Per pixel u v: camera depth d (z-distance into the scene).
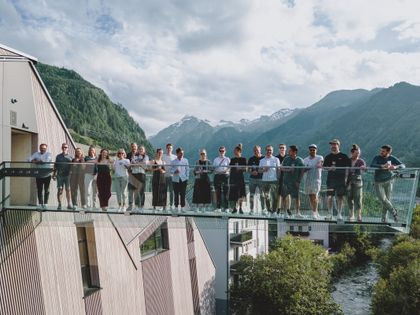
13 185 11.98
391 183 10.46
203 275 30.41
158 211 11.61
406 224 10.26
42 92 14.49
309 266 36.12
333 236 63.91
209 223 12.06
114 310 16.78
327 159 11.29
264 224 14.14
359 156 11.10
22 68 13.23
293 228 11.16
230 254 39.28
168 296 22.78
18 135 14.04
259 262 35.38
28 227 12.37
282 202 11.19
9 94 12.45
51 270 13.27
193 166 11.68
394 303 30.86
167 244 23.47
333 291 46.62
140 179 11.73
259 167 11.34
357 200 10.70
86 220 15.02
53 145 15.05
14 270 11.69
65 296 13.79
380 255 46.84
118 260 17.47
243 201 11.45
